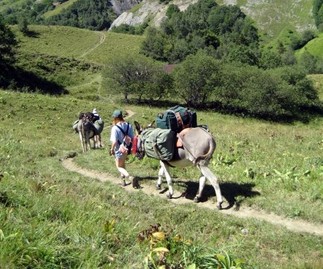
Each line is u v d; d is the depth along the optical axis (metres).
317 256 7.94
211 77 63.22
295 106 64.56
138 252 6.67
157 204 10.55
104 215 8.23
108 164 15.09
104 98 69.19
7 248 5.52
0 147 18.25
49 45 108.81
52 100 40.75
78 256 5.99
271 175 13.34
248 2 197.62
